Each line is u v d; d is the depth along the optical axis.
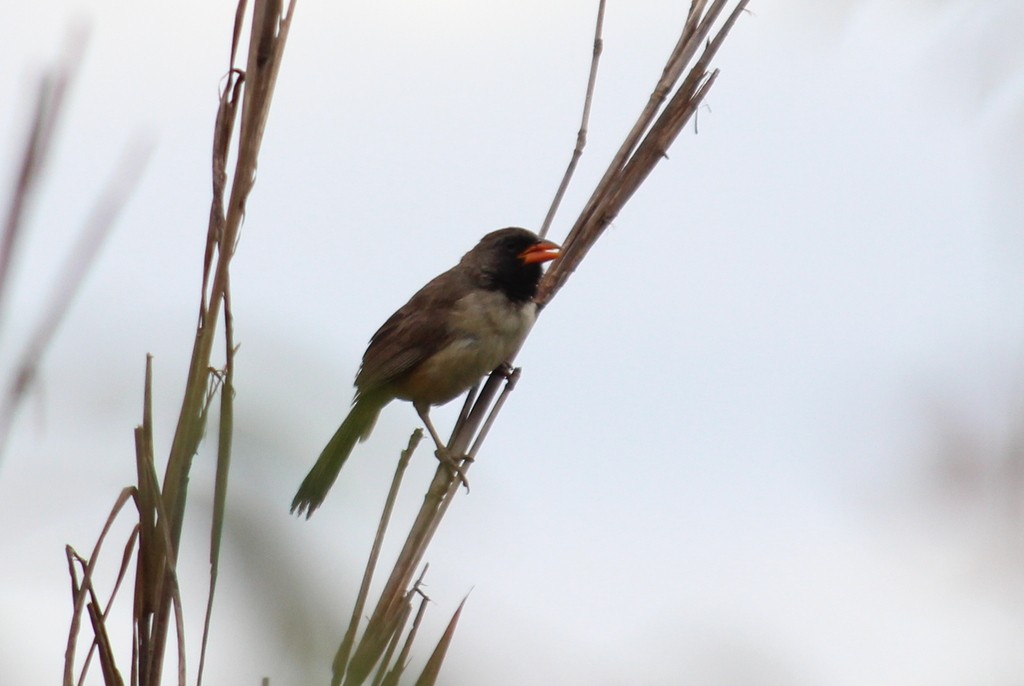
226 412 4.01
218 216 5.00
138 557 4.67
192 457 4.62
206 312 4.82
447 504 6.89
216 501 4.00
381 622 5.23
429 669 4.50
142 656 4.63
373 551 4.98
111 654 4.60
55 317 3.49
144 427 4.65
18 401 3.41
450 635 4.48
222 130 5.12
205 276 4.94
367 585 4.93
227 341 4.72
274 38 5.14
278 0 5.14
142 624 4.64
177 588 4.41
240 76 5.18
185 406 4.65
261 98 5.07
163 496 4.61
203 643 3.96
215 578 3.92
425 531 6.88
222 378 4.12
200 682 3.92
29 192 3.39
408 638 5.09
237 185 4.96
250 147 5.01
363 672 5.02
